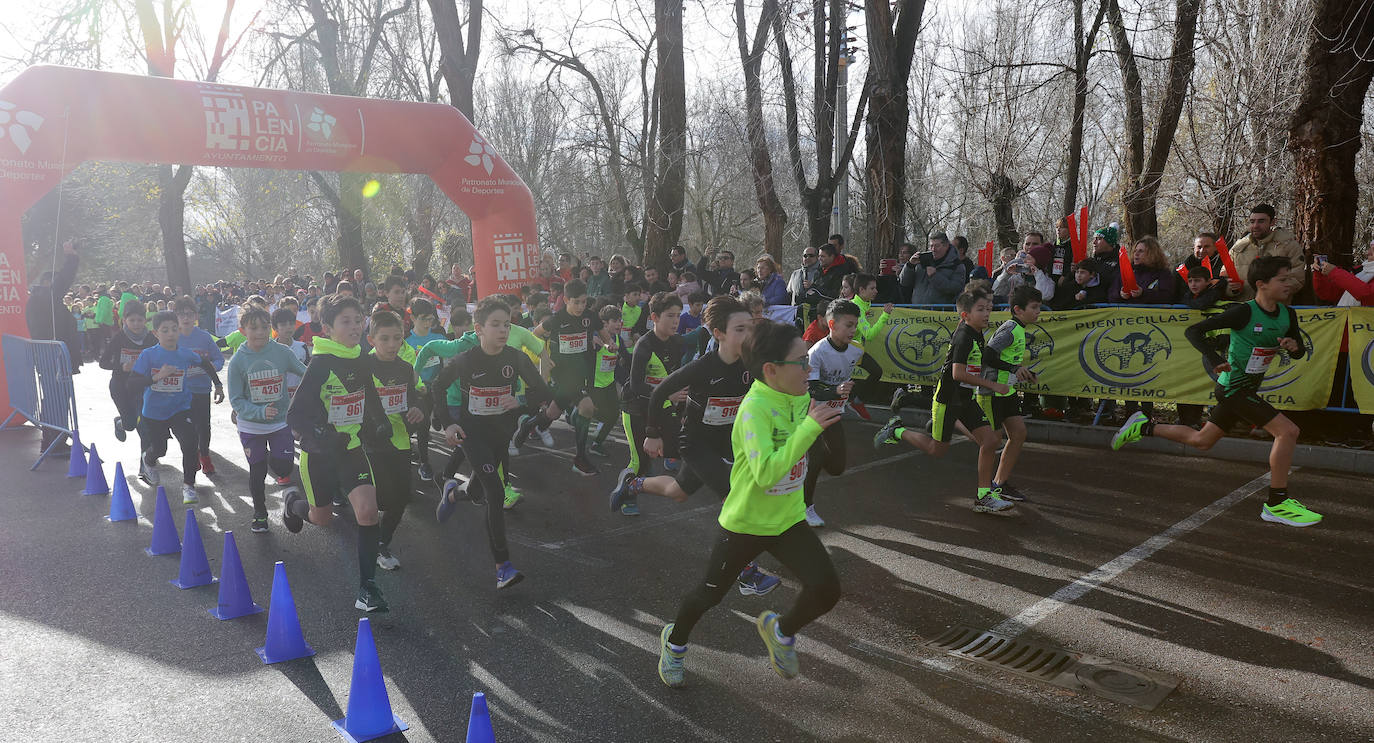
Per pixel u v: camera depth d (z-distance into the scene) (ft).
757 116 52.26
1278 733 10.93
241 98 37.70
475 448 17.24
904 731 11.26
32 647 14.58
